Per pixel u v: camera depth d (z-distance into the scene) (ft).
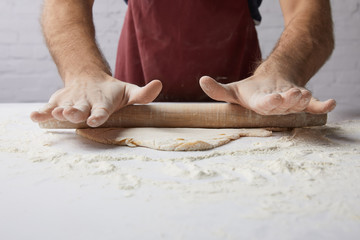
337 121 3.23
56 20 3.13
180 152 2.11
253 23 4.46
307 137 2.46
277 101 2.17
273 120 2.72
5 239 1.08
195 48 4.24
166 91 4.45
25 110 3.95
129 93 2.66
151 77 4.39
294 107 2.29
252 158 1.98
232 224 1.16
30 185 1.53
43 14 3.33
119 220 1.19
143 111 2.66
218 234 1.09
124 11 8.77
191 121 2.68
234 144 2.31
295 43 2.99
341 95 8.86
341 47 8.69
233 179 1.60
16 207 1.30
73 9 3.17
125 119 2.65
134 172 1.72
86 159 1.89
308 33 3.07
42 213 1.25
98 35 8.82
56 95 2.47
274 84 2.62
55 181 1.58
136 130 2.54
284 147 2.22
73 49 2.91
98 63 2.86
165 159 1.94
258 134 2.55
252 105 2.40
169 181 1.58
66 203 1.34
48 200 1.37
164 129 2.62
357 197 1.38
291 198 1.38
